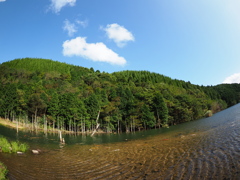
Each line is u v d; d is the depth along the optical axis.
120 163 18.27
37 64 170.25
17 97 69.62
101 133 67.44
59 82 105.44
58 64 180.38
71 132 66.50
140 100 85.56
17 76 122.19
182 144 24.84
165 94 95.50
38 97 67.44
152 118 72.75
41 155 24.05
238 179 11.07
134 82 141.38
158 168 15.23
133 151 24.17
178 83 168.62
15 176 14.74
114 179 13.75
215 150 18.72
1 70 119.38
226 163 14.23
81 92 90.88
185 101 93.88
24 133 49.78
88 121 69.44
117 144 33.81
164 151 21.77
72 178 14.70
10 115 71.50
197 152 18.97
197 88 168.62
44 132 57.91
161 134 45.06
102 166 17.70
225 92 172.12
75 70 168.25
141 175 13.98
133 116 71.25
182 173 13.31
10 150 23.55
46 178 14.73
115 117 72.12
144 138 40.62
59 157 23.00
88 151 27.02
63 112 68.44
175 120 88.00
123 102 78.44
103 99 80.75
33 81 106.94
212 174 12.42
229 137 24.70
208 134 30.59
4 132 47.56
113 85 112.62
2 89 79.44
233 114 68.94
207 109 110.38
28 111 70.31
